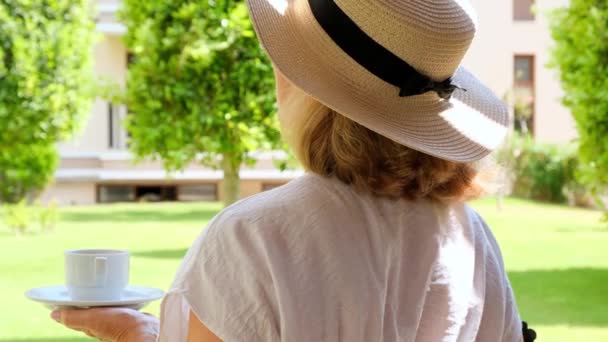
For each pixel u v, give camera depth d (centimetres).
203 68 919
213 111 913
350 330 127
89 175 1966
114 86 979
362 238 131
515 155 1852
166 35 941
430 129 139
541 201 1820
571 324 639
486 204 1725
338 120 135
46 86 1528
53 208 1306
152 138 924
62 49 1528
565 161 1780
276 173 1955
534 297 747
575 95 838
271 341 125
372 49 134
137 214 1588
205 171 1972
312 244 129
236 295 127
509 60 1884
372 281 129
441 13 135
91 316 161
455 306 138
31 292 174
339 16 135
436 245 138
